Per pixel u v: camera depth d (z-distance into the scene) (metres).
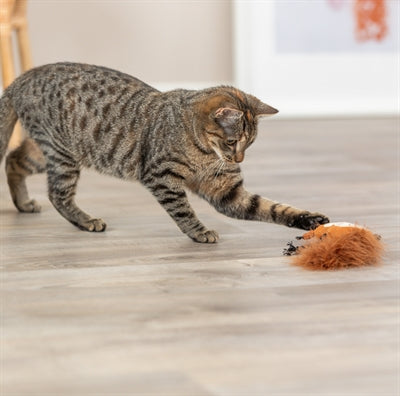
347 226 2.54
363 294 2.21
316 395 1.63
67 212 2.99
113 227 3.03
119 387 1.67
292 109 6.23
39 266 2.52
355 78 6.26
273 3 6.09
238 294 2.23
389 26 6.20
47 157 2.99
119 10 6.02
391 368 1.75
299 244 2.74
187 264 2.52
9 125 3.10
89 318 2.06
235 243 2.77
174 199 2.79
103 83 2.92
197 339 1.91
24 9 4.50
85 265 2.52
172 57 6.14
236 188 2.89
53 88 2.94
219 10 6.13
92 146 2.92
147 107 2.84
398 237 2.83
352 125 5.80
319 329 1.96
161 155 2.75
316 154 4.65
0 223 3.09
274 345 1.87
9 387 1.68
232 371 1.74
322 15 6.14
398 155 4.59
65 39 5.98
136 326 2.00
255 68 6.17
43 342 1.91
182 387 1.67
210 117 2.68
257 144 5.04
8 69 4.21
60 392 1.66
